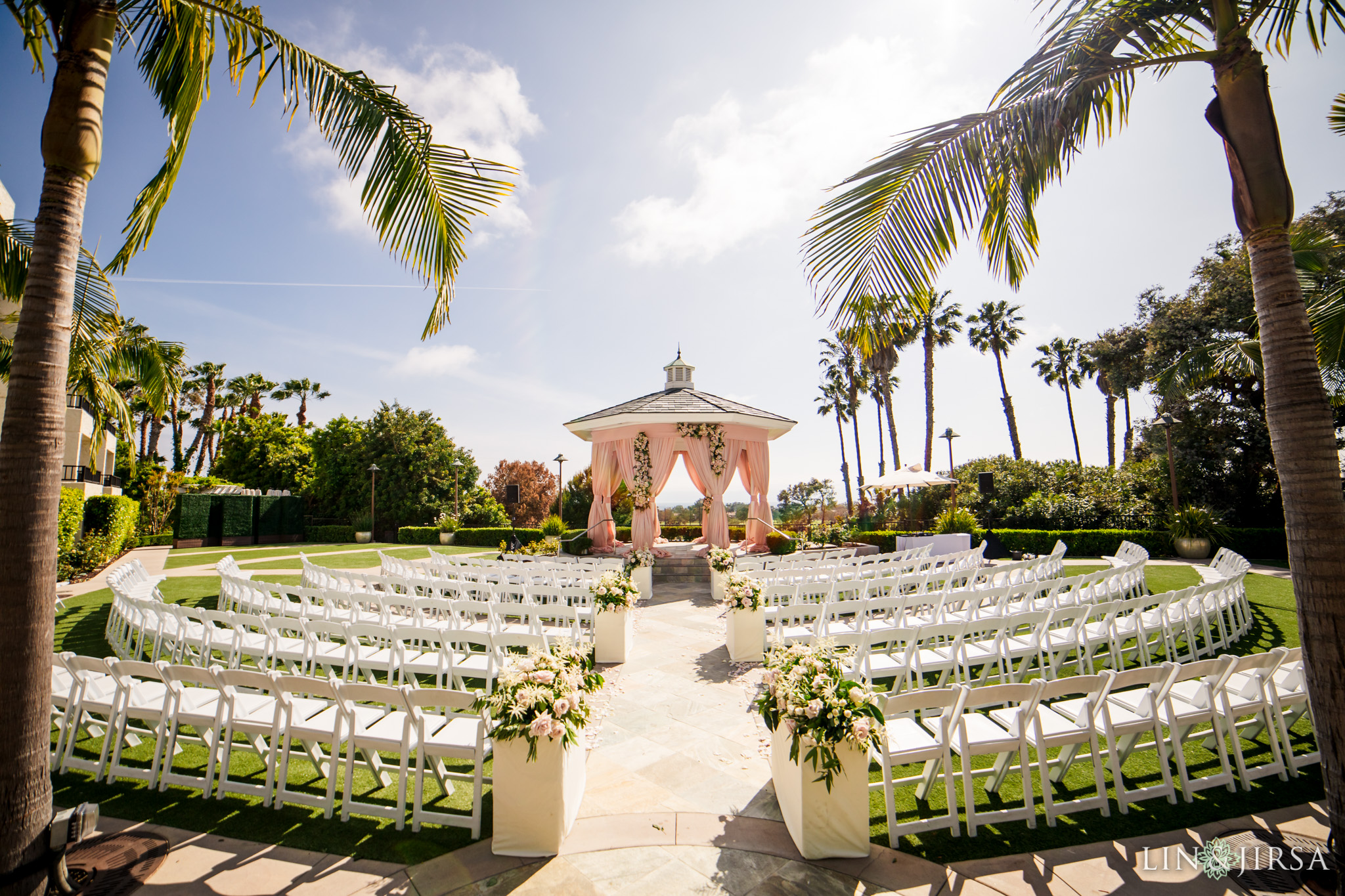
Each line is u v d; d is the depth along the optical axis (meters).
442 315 4.82
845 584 7.45
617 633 6.68
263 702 4.07
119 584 6.66
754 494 15.82
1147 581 10.98
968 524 17.28
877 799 3.76
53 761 4.01
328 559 17.81
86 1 2.91
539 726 3.00
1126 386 22.02
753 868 3.01
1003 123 3.64
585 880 2.92
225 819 3.45
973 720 3.66
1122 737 3.86
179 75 3.82
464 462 33.31
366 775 4.07
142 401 26.64
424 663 5.37
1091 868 2.95
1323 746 2.72
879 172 3.96
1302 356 2.82
